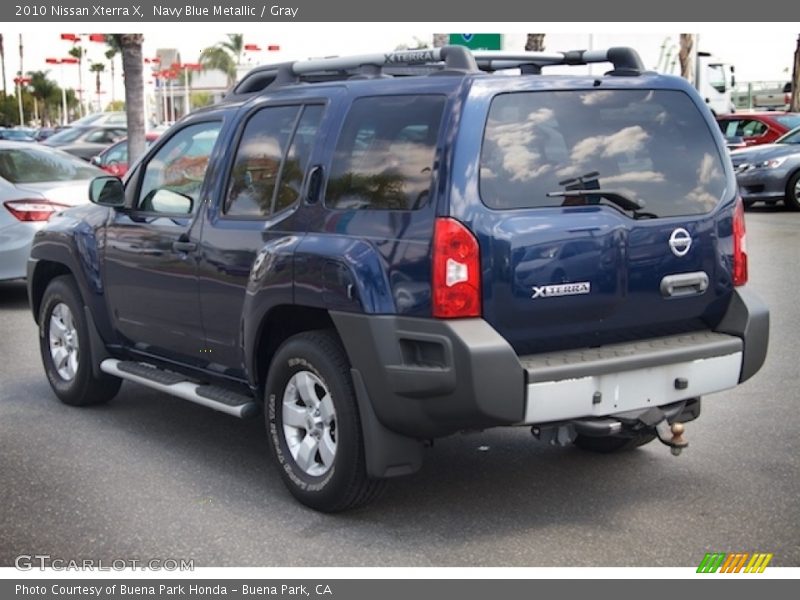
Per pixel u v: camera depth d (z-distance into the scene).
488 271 4.46
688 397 4.96
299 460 5.16
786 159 17.98
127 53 18.53
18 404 7.24
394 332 4.57
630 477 5.57
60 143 25.47
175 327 6.07
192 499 5.34
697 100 5.20
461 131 4.52
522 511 5.12
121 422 6.77
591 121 4.83
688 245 4.99
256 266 5.21
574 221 4.66
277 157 5.45
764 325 5.18
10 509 5.23
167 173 6.20
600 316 4.77
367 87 5.05
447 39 16.41
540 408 4.48
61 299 7.04
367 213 4.80
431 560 4.57
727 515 5.00
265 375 5.49
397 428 4.67
